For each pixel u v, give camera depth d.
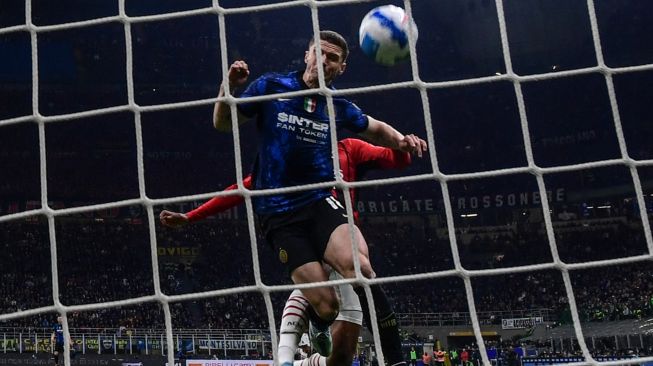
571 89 43.81
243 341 31.05
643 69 4.38
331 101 4.16
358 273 3.93
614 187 42.00
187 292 37.56
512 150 44.47
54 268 3.96
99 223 40.72
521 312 36.47
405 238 43.47
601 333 32.59
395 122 44.81
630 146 42.38
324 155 4.98
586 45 43.72
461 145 44.91
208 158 43.19
